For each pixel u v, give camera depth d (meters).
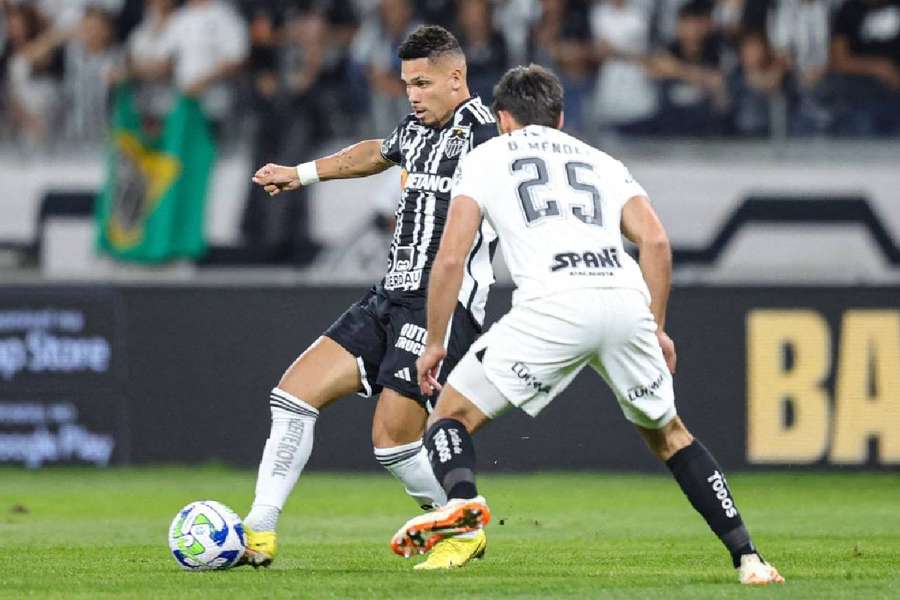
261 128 53.00
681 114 54.38
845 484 44.25
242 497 39.88
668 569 22.45
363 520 34.12
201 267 52.56
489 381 18.22
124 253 52.56
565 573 21.58
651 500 39.34
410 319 21.97
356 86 54.03
